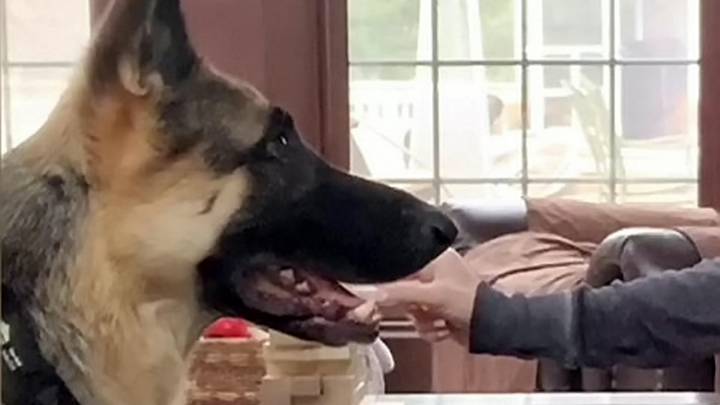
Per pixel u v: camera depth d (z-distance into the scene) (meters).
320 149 4.73
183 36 1.68
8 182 1.58
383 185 1.83
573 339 2.00
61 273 1.56
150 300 1.66
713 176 4.77
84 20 3.71
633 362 2.03
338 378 2.11
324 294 1.78
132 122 1.63
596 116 4.83
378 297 1.97
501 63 4.83
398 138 4.84
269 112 1.75
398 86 4.83
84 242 1.58
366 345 2.11
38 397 1.53
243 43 4.60
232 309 1.74
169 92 1.66
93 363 1.58
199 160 1.67
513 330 1.99
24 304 1.53
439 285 2.00
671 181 4.82
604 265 3.30
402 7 4.80
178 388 1.72
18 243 1.54
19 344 1.52
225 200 1.70
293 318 1.77
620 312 2.00
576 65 4.82
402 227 1.80
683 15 4.78
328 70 4.71
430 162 4.85
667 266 3.22
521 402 2.57
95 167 1.60
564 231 4.40
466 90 4.83
